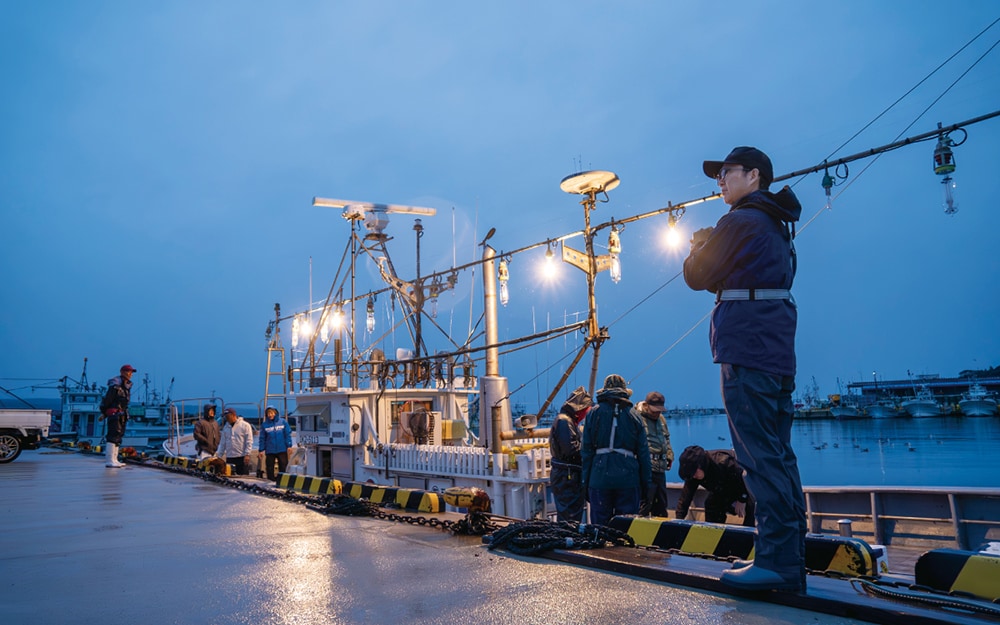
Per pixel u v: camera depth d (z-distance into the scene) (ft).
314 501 24.79
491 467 37.83
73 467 49.14
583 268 37.17
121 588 11.89
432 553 14.69
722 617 9.07
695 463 25.96
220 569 13.41
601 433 22.07
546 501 36.96
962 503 26.45
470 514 17.37
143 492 30.71
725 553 13.04
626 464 21.77
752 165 10.89
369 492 25.34
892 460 171.94
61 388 170.40
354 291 52.47
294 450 59.41
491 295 43.21
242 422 50.08
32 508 24.68
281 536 17.57
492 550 14.89
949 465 156.87
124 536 17.97
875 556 11.47
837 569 11.60
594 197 37.09
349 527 19.12
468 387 51.70
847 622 8.75
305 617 9.78
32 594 11.53
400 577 12.23
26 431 54.95
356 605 10.34
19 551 15.78
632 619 9.12
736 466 25.68
